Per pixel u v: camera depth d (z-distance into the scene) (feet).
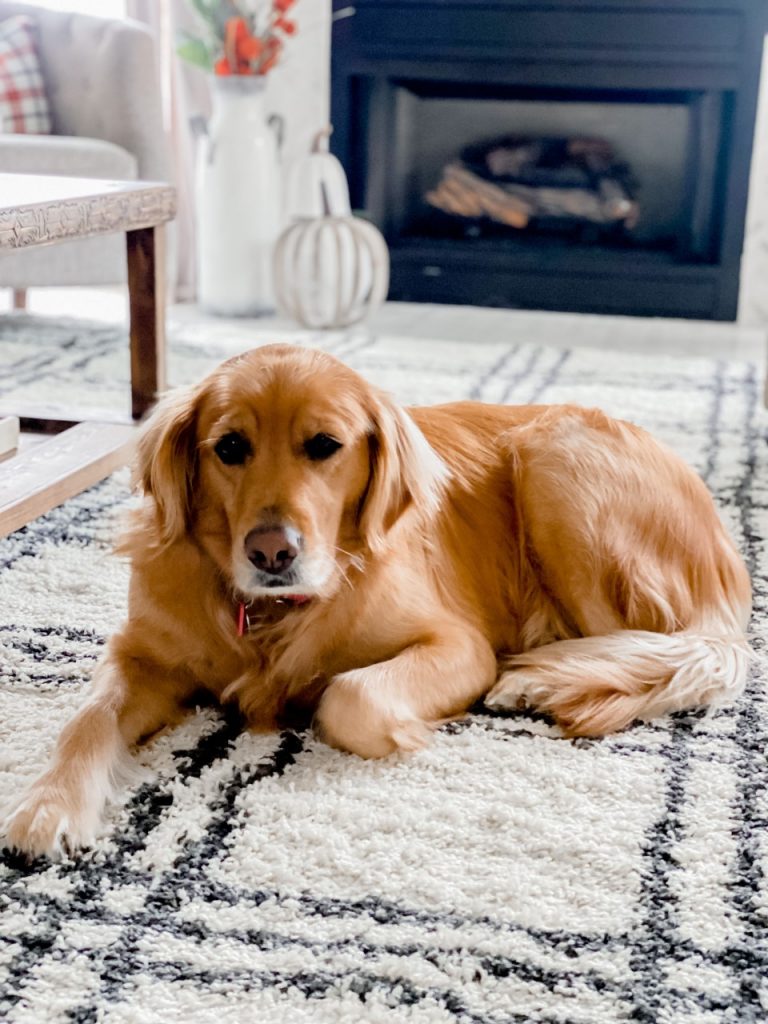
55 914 3.89
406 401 11.09
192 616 5.24
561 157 18.11
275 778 4.81
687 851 4.31
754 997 3.56
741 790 4.75
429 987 3.59
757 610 6.68
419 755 4.95
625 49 16.55
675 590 6.03
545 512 6.00
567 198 17.88
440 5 16.84
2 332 13.57
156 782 4.77
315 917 3.91
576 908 3.98
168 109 18.16
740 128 16.43
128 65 14.55
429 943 3.78
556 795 4.69
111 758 4.73
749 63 16.17
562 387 11.93
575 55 16.70
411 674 5.17
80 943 3.75
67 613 6.31
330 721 5.02
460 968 3.66
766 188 17.20
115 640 5.48
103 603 6.47
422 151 18.44
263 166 16.14
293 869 4.17
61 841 4.23
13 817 4.26
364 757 4.98
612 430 6.21
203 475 5.17
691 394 11.85
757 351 14.94
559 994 3.57
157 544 5.25
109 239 13.71
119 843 4.33
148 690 5.24
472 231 18.34
